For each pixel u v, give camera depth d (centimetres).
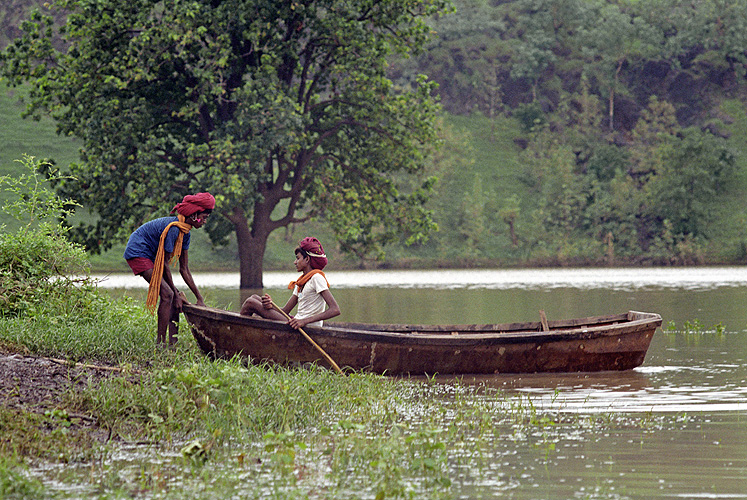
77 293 2292
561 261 13262
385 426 1451
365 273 11038
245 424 1382
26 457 1209
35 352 1789
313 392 1562
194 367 1586
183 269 1975
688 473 1145
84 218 11306
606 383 1933
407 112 6100
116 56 5394
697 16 17288
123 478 1128
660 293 5497
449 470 1177
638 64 17000
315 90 6325
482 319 3481
